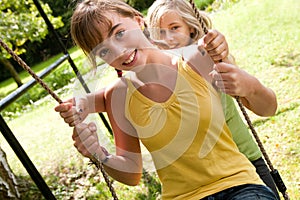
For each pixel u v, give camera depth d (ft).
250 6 39.47
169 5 8.90
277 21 32.14
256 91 6.70
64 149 19.84
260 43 28.14
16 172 17.79
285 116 16.31
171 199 6.53
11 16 34.17
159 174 6.70
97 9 6.25
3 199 14.49
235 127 8.80
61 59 13.84
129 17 6.40
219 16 40.50
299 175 12.52
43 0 45.91
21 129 26.61
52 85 36.99
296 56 23.41
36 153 20.65
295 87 19.13
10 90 48.34
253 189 6.17
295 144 14.26
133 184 7.28
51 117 27.14
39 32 36.29
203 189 6.32
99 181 15.56
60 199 15.20
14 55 6.43
